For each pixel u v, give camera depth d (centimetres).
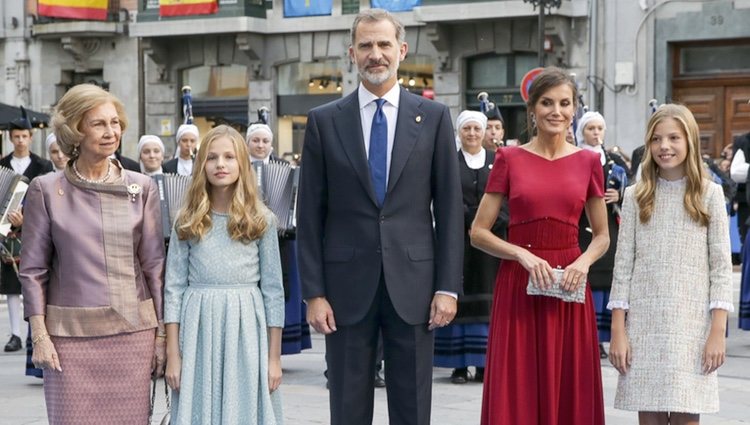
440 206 886
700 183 892
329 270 888
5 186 1260
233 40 3919
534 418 890
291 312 1538
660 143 891
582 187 895
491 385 898
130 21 4084
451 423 1209
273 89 3909
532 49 3522
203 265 885
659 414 920
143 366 867
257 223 888
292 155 3462
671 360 891
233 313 884
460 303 1439
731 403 1298
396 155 877
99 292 852
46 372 866
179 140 1652
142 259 875
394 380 891
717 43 3384
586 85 3475
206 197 887
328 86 3859
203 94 4019
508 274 901
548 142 900
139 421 867
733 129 3375
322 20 3812
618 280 911
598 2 3441
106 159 871
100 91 862
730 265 895
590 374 892
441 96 3659
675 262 895
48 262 860
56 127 855
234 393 884
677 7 3366
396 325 881
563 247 896
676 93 3434
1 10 4212
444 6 3534
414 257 877
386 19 879
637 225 909
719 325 888
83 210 855
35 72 4209
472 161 1447
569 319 891
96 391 855
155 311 879
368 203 880
